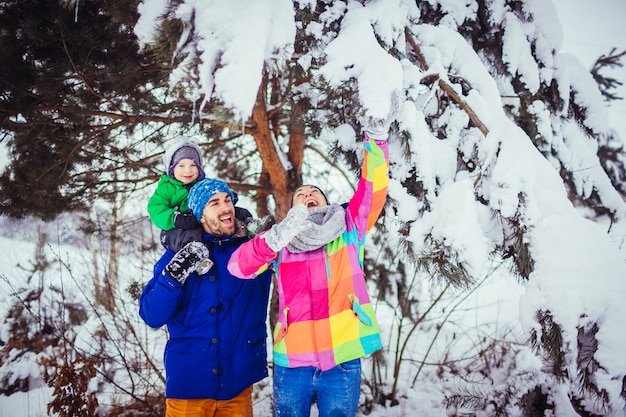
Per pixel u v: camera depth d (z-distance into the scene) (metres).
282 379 1.85
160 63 2.71
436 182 2.38
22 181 3.12
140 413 3.44
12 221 3.45
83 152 3.29
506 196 2.09
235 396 1.87
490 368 3.94
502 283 6.21
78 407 3.04
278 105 3.37
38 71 2.60
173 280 1.71
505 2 2.92
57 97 2.76
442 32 2.57
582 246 1.96
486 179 2.27
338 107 2.76
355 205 1.90
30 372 4.18
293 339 1.82
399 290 4.26
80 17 2.56
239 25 1.53
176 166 2.18
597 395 1.83
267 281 2.10
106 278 4.39
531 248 2.07
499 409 2.90
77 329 5.07
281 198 3.91
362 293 1.85
